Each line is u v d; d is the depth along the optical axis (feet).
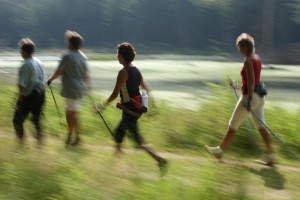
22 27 535.60
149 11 513.45
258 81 43.75
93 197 28.40
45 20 539.70
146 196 29.53
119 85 38.88
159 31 510.99
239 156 47.39
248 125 50.21
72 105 47.83
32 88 44.60
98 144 48.85
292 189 37.37
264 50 424.46
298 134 54.19
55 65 196.54
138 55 382.42
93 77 142.00
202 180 31.99
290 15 455.63
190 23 497.05
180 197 29.86
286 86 129.29
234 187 31.24
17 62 208.44
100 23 526.57
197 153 48.49
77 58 47.19
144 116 55.98
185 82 131.44
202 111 57.93
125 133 40.70
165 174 35.70
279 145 52.21
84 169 32.65
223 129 54.03
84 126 54.95
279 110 62.03
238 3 467.93
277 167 44.37
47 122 55.21
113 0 515.50
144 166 37.45
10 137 42.63
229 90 60.95
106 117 57.98
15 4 536.01
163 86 119.96
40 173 29.94
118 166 34.63
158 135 53.01
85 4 532.32
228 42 474.49
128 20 519.60
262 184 38.32
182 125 54.39
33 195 28.40
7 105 56.59
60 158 33.96
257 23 462.60
